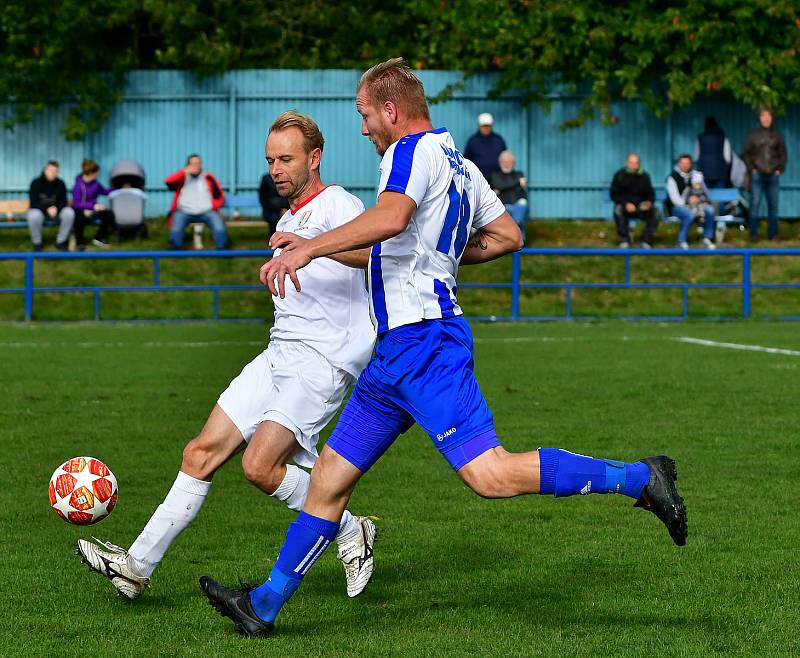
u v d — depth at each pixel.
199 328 61.06
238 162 83.19
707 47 79.25
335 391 15.88
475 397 13.78
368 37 90.31
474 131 83.00
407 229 13.77
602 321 64.19
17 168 81.88
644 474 13.59
